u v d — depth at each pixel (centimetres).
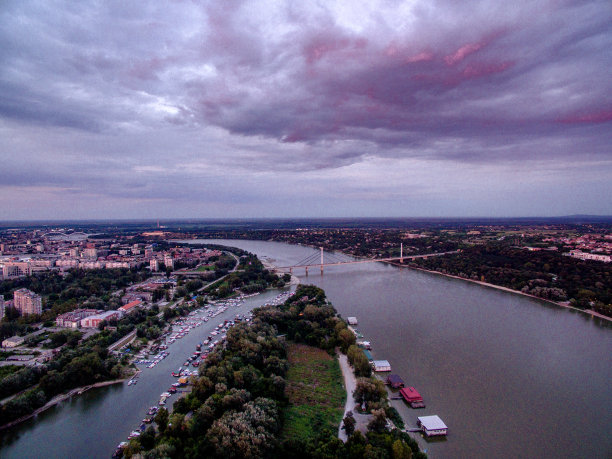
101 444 17575
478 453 16425
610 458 16250
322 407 19962
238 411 18338
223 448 15588
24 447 17412
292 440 16512
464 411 19550
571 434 17812
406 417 18962
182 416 17738
